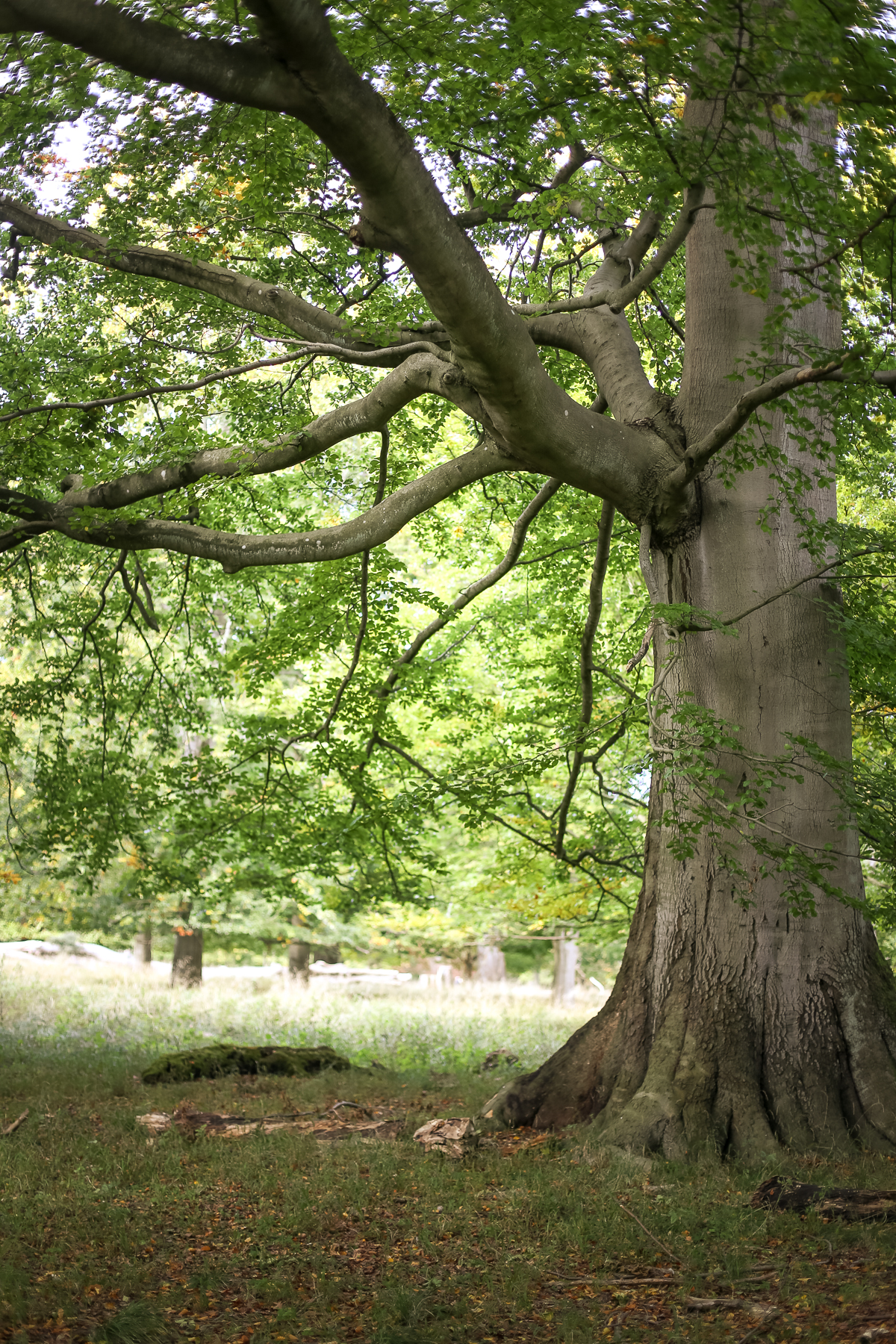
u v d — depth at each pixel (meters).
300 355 8.71
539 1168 7.01
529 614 14.63
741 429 8.47
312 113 5.07
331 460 13.84
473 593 11.84
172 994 21.34
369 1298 4.78
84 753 14.47
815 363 6.23
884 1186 6.50
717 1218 5.74
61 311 11.67
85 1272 4.97
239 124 7.90
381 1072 12.33
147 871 13.55
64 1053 13.32
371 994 24.78
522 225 10.02
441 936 27.39
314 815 13.34
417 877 13.52
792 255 6.56
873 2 5.03
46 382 10.66
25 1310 4.41
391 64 7.05
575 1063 8.57
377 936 30.70
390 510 8.83
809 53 5.23
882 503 12.59
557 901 16.62
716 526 8.50
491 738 15.95
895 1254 5.14
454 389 8.05
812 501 8.70
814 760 7.48
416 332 8.84
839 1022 7.95
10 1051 13.30
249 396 10.23
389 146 5.33
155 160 9.21
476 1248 5.48
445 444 15.37
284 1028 16.59
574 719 11.75
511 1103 8.51
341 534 8.96
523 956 39.34
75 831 13.27
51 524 10.62
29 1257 5.23
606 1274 5.11
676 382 11.77
